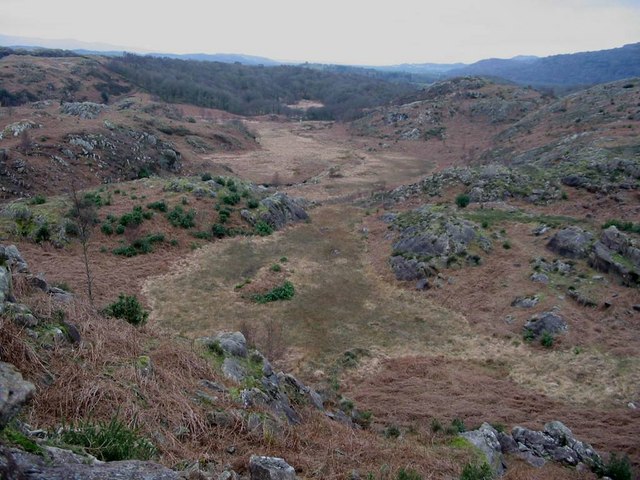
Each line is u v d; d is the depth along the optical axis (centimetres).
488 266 2792
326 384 1811
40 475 388
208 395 899
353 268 3111
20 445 415
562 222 3159
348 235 3800
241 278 2836
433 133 9681
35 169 4238
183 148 6750
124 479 423
